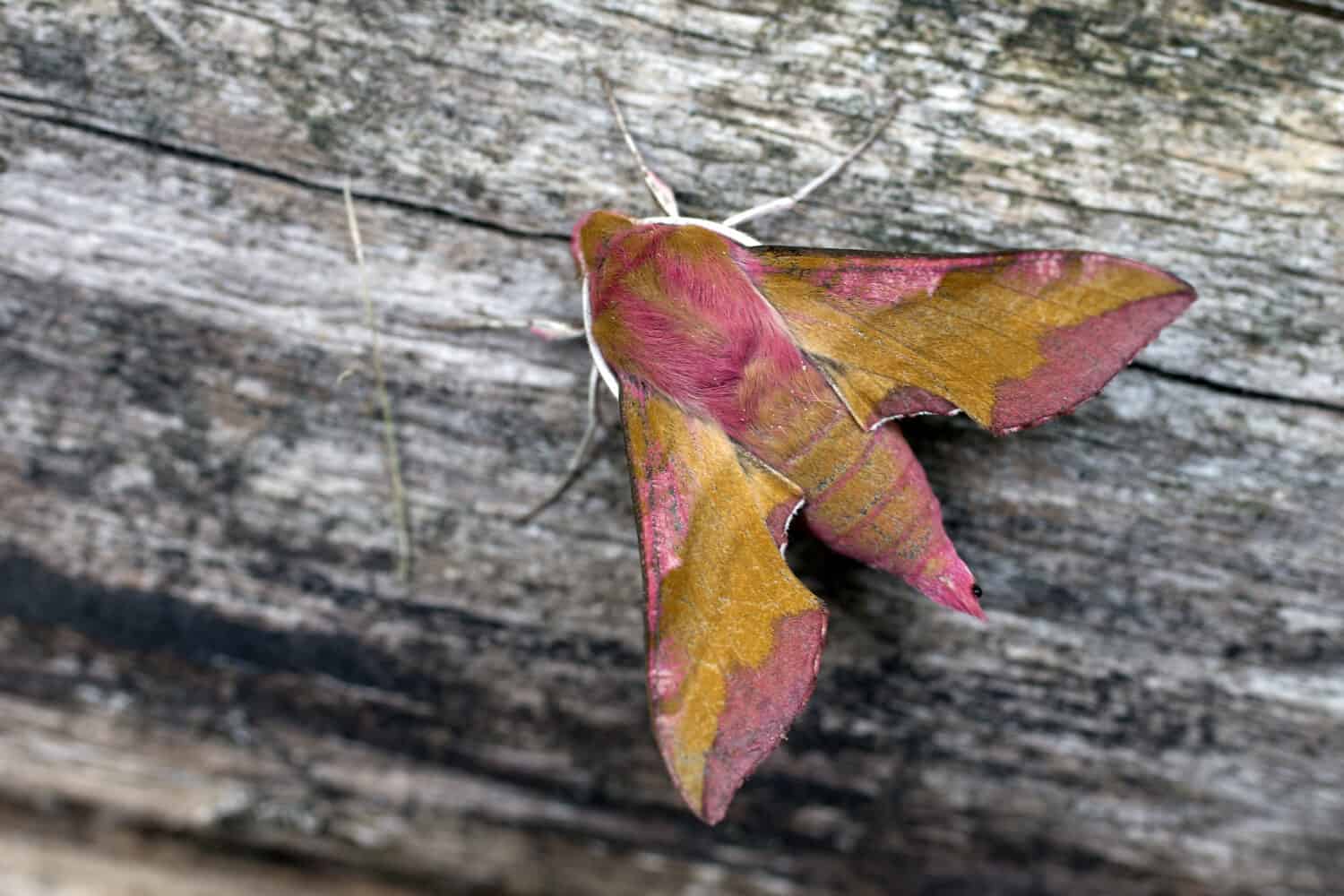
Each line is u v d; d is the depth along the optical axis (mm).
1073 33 185
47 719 201
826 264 184
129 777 202
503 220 190
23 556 197
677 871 203
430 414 193
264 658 199
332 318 192
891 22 186
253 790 202
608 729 200
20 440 194
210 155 189
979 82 186
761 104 187
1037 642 195
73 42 186
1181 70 185
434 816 203
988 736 198
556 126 188
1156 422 190
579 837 203
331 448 194
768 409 185
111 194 190
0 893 200
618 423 193
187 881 201
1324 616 193
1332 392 189
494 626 197
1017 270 181
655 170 189
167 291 191
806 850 202
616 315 185
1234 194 187
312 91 188
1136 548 193
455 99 188
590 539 195
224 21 186
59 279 191
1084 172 187
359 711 200
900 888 203
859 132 188
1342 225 187
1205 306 188
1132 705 196
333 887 202
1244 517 192
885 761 199
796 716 183
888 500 185
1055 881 202
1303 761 197
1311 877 200
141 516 196
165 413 194
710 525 184
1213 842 200
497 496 195
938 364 184
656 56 187
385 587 197
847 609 195
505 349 192
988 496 193
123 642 198
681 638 183
